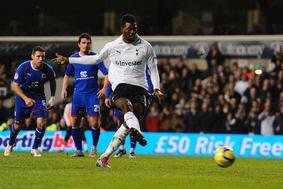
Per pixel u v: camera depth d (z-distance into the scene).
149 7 52.56
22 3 53.78
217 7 52.03
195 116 39.97
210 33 49.16
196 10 52.28
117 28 53.34
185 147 34.88
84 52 25.56
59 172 17.69
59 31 52.19
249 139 34.56
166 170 19.70
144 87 18.80
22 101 25.77
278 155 34.06
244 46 45.97
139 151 35.03
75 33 52.47
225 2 51.91
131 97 18.47
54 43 47.12
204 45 46.31
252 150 34.44
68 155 27.70
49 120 39.94
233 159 19.44
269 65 45.50
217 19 50.91
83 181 15.50
